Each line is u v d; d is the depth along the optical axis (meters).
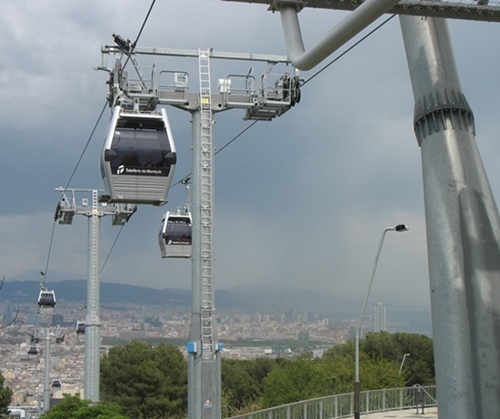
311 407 34.88
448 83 10.02
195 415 22.66
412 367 74.44
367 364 61.22
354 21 7.43
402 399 45.38
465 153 9.70
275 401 51.81
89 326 41.97
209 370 22.91
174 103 24.44
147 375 65.00
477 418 8.95
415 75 10.30
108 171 23.80
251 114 25.31
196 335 23.11
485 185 9.65
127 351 67.06
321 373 54.03
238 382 74.62
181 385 66.38
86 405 28.86
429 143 9.92
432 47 10.21
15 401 108.19
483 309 9.13
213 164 24.36
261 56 24.94
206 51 24.86
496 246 9.34
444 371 9.26
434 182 9.73
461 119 9.85
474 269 9.23
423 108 10.02
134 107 24.42
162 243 37.25
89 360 41.62
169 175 24.30
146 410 64.94
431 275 9.59
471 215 9.39
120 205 43.00
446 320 9.28
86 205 43.31
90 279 42.72
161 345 68.88
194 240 23.83
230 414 56.59
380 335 79.00
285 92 24.84
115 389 66.06
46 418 28.52
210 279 23.53
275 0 9.09
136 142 24.11
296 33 8.95
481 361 9.05
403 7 9.46
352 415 40.00
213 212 24.03
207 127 24.47
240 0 9.26
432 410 44.78
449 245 9.39
